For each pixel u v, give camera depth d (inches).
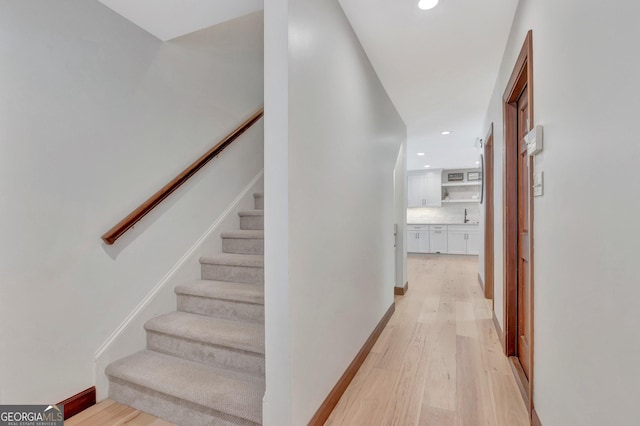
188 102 94.1
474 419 65.1
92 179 69.3
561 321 46.4
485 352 96.6
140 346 79.1
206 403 59.5
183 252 92.4
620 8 30.8
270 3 53.2
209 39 99.7
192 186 95.8
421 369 86.3
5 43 55.5
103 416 65.3
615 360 31.8
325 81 66.7
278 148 52.6
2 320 55.7
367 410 68.3
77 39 66.2
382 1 72.7
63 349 64.2
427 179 343.9
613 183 32.1
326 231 67.4
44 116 60.9
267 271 53.7
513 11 76.0
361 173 91.4
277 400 53.2
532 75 61.2
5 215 55.9
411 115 152.3
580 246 39.9
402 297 161.8
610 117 32.8
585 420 38.6
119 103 74.9
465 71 107.0
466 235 317.7
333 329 71.1
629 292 29.2
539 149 55.4
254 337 69.4
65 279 64.5
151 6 71.1
